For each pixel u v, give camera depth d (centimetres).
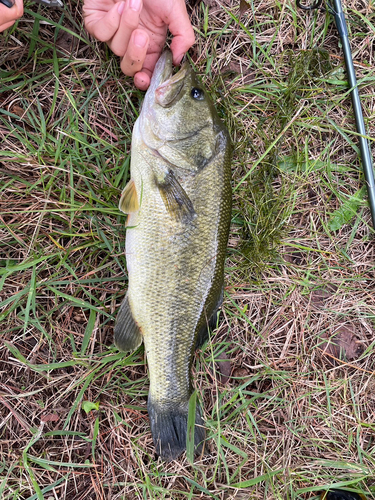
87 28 55
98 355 59
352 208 65
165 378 55
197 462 60
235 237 63
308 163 64
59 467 59
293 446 62
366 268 65
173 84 53
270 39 63
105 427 60
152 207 53
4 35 57
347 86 64
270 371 63
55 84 59
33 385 59
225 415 62
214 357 62
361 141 63
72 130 59
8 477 57
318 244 65
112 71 59
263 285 64
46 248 59
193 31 60
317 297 65
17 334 59
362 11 65
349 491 62
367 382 64
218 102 62
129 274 54
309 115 64
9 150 58
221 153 55
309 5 64
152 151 53
